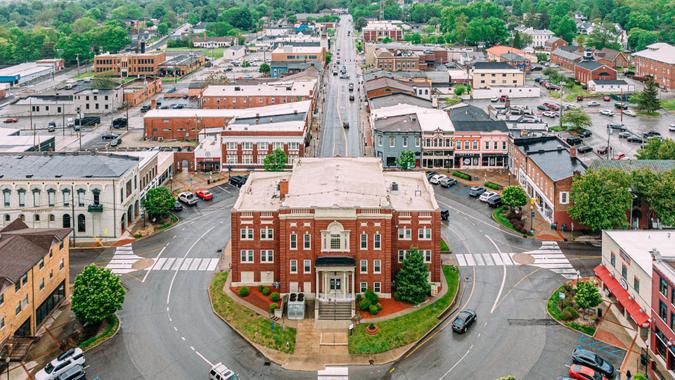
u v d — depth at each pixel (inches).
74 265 4084.6
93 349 3122.5
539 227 4675.2
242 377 2903.5
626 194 4323.3
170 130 7632.9
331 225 3491.6
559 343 3142.2
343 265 3459.6
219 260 4170.8
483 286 3767.2
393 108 7308.1
